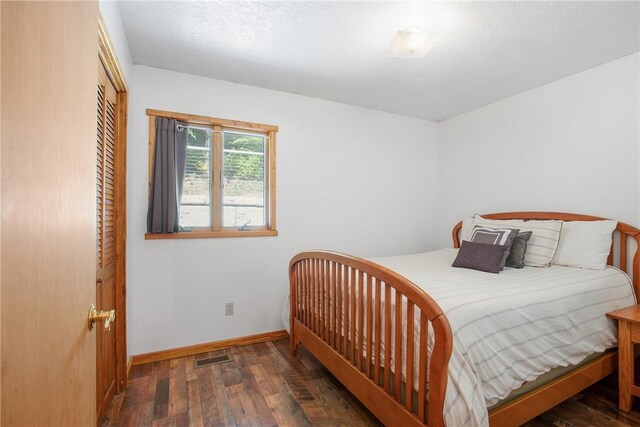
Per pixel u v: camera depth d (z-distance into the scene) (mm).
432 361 1182
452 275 2092
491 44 2131
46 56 555
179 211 2523
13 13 445
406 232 3627
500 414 1338
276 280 2883
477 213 3375
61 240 625
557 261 2395
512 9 1762
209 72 2547
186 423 1659
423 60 2355
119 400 1864
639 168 2223
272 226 2863
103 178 1646
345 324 1754
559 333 1621
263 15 1833
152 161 2420
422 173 3748
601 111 2418
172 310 2482
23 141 474
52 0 581
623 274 2166
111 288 1901
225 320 2668
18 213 461
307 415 1718
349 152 3275
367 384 1549
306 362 2348
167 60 2354
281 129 2924
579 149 2547
